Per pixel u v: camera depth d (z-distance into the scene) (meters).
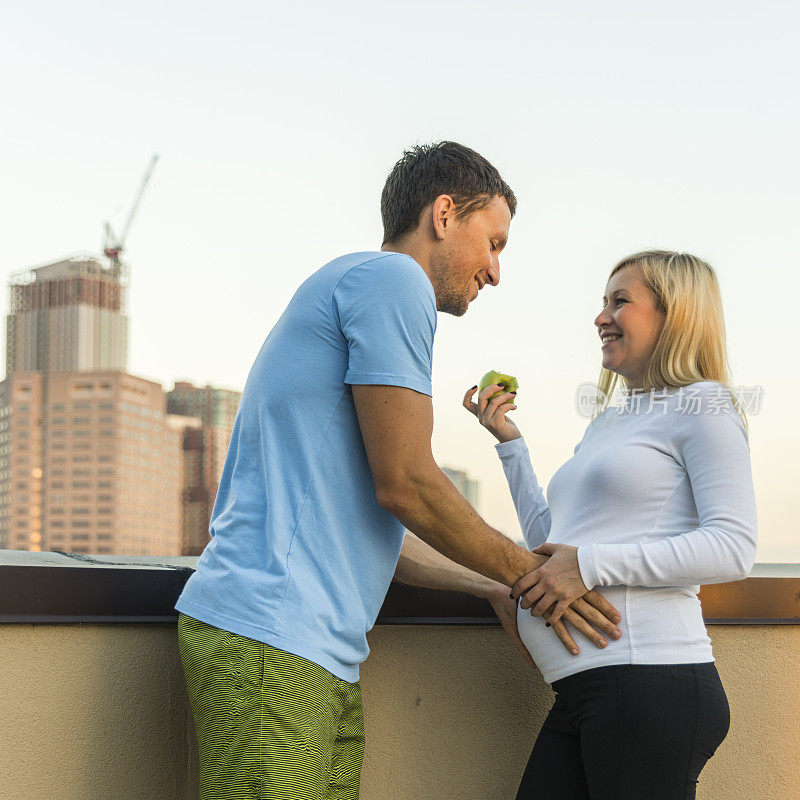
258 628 1.08
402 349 1.13
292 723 1.06
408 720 1.50
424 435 1.14
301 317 1.20
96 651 1.28
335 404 1.17
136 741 1.30
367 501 1.18
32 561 1.36
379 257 1.20
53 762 1.24
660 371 1.40
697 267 1.42
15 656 1.22
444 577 1.48
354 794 1.24
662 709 1.22
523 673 1.60
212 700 1.09
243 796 1.05
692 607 1.30
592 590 1.29
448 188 1.38
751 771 1.71
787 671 1.75
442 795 1.52
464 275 1.41
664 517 1.30
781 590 1.74
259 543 1.14
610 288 1.49
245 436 1.22
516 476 1.62
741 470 1.26
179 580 1.34
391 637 1.50
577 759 1.35
